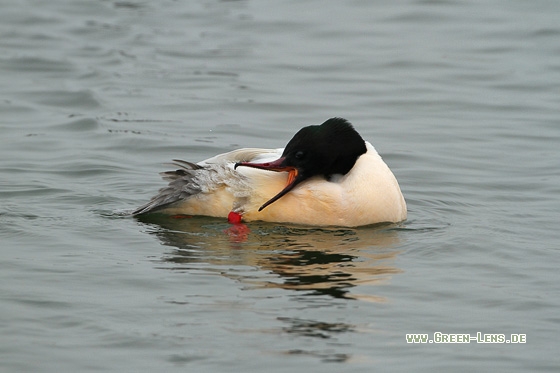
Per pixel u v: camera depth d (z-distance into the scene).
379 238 12.36
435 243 12.20
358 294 10.44
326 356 9.06
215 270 11.04
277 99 20.55
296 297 10.30
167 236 12.23
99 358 9.00
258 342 9.30
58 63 22.89
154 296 10.28
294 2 28.67
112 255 11.52
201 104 20.14
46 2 28.11
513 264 11.58
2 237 12.10
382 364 8.96
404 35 25.44
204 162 13.10
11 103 20.00
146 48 24.30
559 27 25.59
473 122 19.22
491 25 26.06
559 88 21.31
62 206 13.61
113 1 28.58
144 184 14.98
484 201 14.55
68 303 10.09
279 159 12.59
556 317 10.04
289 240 12.13
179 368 8.83
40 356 9.01
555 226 13.23
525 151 17.42
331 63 23.23
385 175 12.86
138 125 18.66
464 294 10.57
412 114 19.73
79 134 18.03
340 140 12.66
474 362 9.07
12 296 10.23
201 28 26.14
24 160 16.16
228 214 12.81
